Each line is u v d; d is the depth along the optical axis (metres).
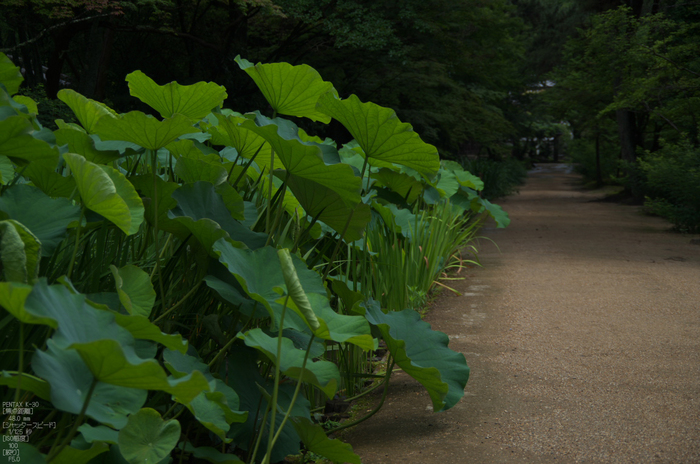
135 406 1.21
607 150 23.25
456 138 15.88
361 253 3.57
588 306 4.56
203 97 2.12
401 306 3.95
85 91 10.83
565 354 3.32
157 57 15.12
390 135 2.14
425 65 13.66
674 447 2.14
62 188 1.73
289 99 2.28
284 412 1.88
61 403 0.99
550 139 57.34
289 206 2.59
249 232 2.03
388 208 4.21
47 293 1.03
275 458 1.81
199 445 1.97
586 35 14.11
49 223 1.50
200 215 1.94
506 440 2.21
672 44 12.70
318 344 1.93
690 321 4.09
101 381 1.03
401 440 2.22
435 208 5.65
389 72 13.88
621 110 16.59
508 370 3.04
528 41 24.73
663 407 2.53
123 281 1.57
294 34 13.15
